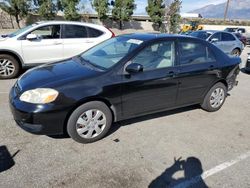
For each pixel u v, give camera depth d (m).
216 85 4.95
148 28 42.47
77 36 7.40
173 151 3.57
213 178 3.04
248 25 49.78
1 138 3.62
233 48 12.70
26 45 6.73
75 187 2.75
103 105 3.59
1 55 6.55
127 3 37.22
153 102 4.10
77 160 3.22
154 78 3.93
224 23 46.69
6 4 29.12
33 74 3.76
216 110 5.19
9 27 31.61
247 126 4.57
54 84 3.30
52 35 7.10
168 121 4.53
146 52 3.93
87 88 3.39
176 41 4.29
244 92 6.80
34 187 2.71
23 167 3.02
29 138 3.65
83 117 3.50
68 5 32.47
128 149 3.54
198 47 4.60
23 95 3.29
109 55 4.07
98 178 2.92
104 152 3.44
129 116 3.95
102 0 35.47
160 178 2.98
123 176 2.98
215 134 4.17
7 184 2.73
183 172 3.11
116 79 3.60
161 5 40.19
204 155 3.52
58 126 3.34
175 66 4.22
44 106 3.17
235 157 3.51
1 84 6.27
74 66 3.95
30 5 30.11
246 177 3.09
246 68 9.34
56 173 2.95
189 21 45.38
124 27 40.53
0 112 4.48
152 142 3.77
